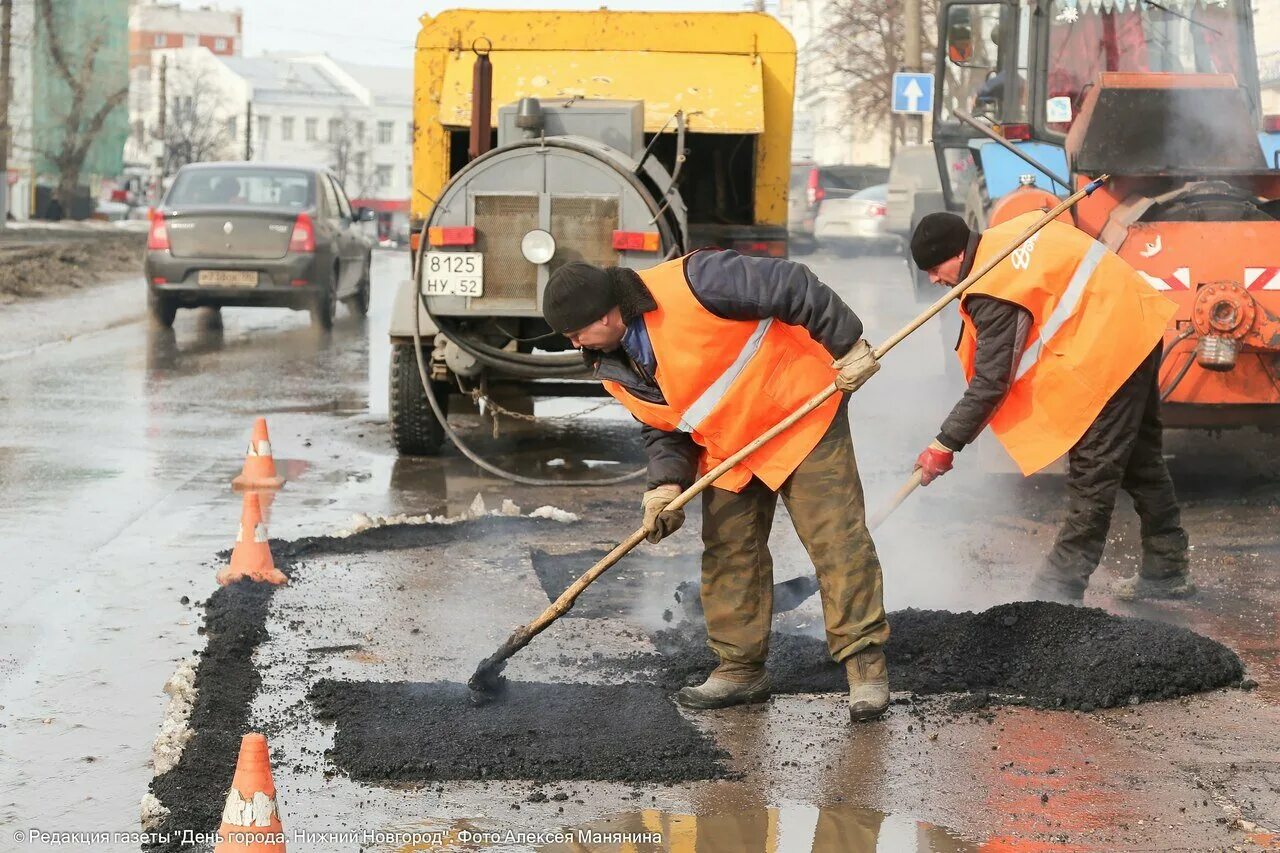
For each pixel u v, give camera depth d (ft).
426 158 34.04
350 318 65.72
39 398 40.57
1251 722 16.26
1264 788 14.39
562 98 32.76
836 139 224.53
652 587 21.98
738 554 16.70
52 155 154.51
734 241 35.01
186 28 465.88
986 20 35.91
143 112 383.24
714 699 16.84
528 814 13.83
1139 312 19.63
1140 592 21.33
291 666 18.10
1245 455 31.68
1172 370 26.17
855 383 15.76
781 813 13.87
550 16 34.40
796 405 16.14
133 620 19.92
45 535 24.76
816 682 17.65
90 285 78.89
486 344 30.48
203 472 30.66
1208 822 13.62
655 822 13.65
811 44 236.84
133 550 23.81
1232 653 17.99
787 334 16.12
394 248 173.37
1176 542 21.17
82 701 16.75
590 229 28.86
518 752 15.14
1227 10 33.63
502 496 28.96
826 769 14.99
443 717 16.20
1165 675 17.20
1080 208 28.43
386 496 28.76
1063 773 14.83
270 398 41.81
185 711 16.30
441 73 34.22
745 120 33.68
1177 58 33.76
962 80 38.78
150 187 253.24
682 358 15.78
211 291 55.77
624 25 34.55
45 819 13.62
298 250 55.83
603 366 16.19
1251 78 33.73
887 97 137.08
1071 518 20.26
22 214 165.07
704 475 16.39
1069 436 19.44
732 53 34.55
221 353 52.47
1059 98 33.09
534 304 29.17
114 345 54.49
